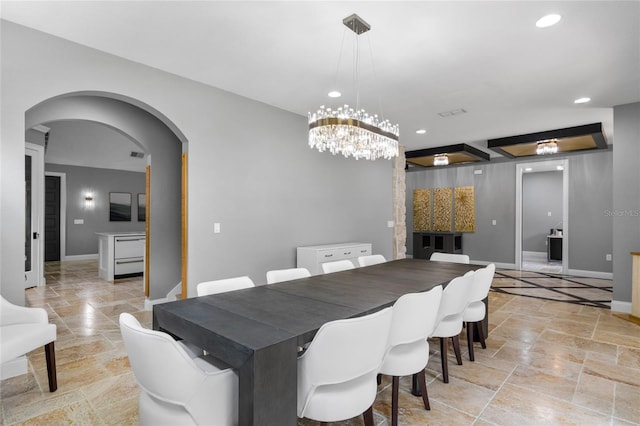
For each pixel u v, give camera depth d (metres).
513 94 4.05
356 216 5.74
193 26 2.62
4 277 2.55
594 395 2.37
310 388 1.50
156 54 3.08
